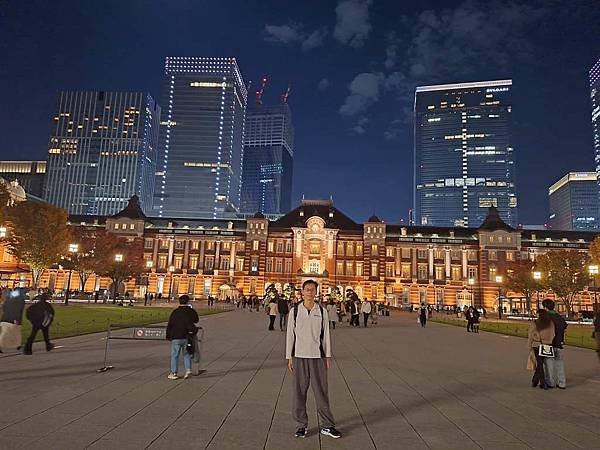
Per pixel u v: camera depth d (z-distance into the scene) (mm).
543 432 9430
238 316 50062
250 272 104250
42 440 7906
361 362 18812
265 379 14031
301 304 9367
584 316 72312
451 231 109750
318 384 8984
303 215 110312
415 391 13164
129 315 40969
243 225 111188
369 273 103125
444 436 8984
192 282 105750
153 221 112438
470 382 14844
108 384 12477
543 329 14336
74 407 10047
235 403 10945
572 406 11781
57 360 16094
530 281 77062
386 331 36875
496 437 9016
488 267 101625
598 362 20969
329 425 8812
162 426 8938
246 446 8031
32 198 118750
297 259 104500
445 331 39094
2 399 10555
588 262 73812
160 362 16281
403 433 9109
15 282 72438
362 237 106062
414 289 103562
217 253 107000
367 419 10070
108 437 8180
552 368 14078
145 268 88750
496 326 48250
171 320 13727
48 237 63156
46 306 17734
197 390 12172
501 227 103062
